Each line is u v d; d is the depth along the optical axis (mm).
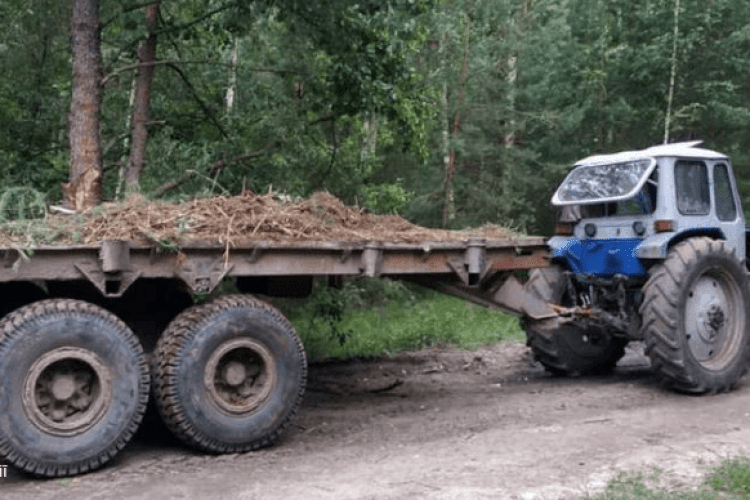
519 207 17750
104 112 11734
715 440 5137
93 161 7906
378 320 12797
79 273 4703
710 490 4062
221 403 5012
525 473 4414
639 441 5141
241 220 5332
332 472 4539
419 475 4414
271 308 5281
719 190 7520
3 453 4301
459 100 16641
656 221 6977
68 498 4125
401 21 9211
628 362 9336
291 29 9312
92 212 5125
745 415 5992
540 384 7750
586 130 19125
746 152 19297
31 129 11094
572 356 8125
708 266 6914
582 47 18797
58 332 4508
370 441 5344
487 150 17141
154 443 5418
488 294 7016
